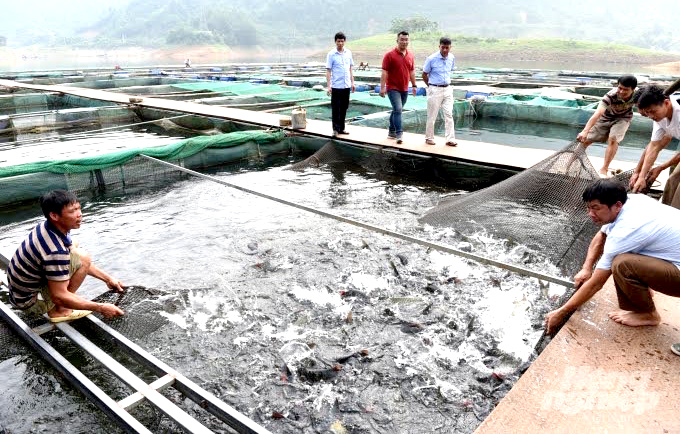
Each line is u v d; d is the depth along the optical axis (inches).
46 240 142.6
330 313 179.0
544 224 233.9
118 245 235.5
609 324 143.5
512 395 118.9
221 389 143.4
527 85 796.0
